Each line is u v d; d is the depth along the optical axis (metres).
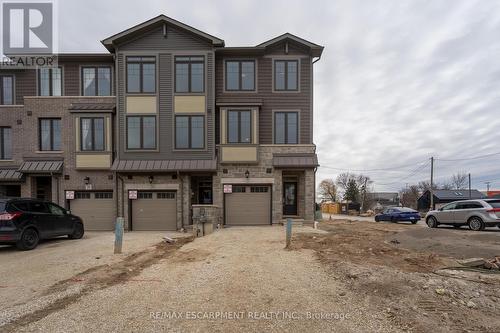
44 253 9.59
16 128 18.62
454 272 6.93
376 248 9.89
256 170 18.30
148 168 17.56
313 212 18.20
